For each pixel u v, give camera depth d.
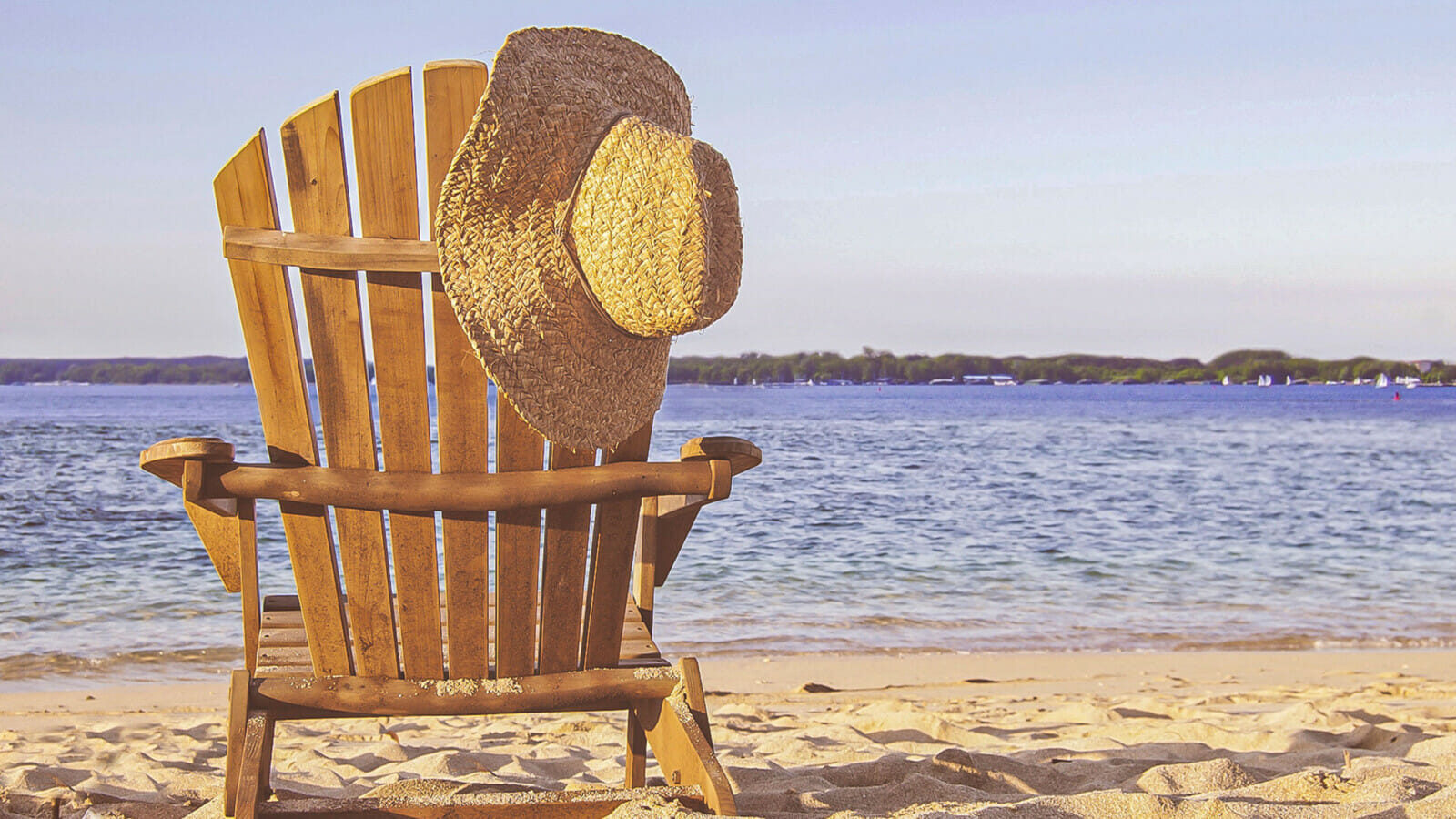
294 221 1.67
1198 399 76.31
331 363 1.74
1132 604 8.63
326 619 1.89
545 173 1.70
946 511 14.69
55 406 52.81
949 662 6.38
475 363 1.77
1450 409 57.62
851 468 20.94
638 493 1.86
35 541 10.99
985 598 8.84
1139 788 2.79
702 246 1.68
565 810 1.82
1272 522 14.27
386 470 1.80
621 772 3.19
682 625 7.61
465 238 1.65
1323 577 10.04
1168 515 14.89
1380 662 6.43
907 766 2.99
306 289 1.70
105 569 9.45
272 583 8.80
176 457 1.71
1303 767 3.15
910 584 9.38
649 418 1.91
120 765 3.37
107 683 5.68
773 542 11.65
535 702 1.97
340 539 1.83
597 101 1.76
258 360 1.73
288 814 1.74
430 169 1.67
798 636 7.25
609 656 2.07
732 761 3.29
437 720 4.55
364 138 1.65
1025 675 5.99
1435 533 13.23
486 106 1.61
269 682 1.86
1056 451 26.39
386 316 1.72
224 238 1.63
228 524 2.30
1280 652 6.82
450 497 1.78
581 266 1.72
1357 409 57.31
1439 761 3.02
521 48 1.68
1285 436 33.94
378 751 3.58
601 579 1.99
